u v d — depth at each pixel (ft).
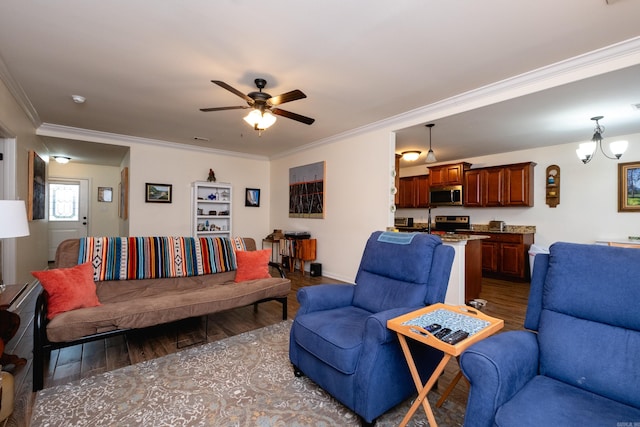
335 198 16.72
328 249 17.19
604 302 4.15
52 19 6.69
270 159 22.80
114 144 16.71
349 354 5.15
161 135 16.67
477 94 10.37
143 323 7.24
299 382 6.52
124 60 8.50
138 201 17.56
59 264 8.55
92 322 6.62
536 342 4.48
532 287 5.10
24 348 7.97
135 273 9.31
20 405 5.61
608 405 3.57
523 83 9.37
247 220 21.98
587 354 4.02
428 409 4.52
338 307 7.21
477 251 13.05
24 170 12.36
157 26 6.95
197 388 6.26
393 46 7.72
